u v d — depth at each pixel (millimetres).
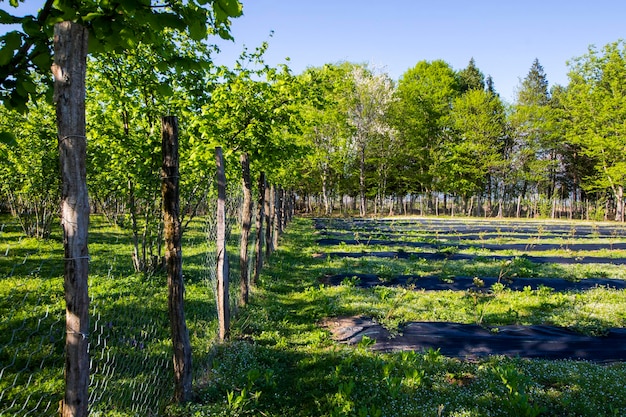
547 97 62344
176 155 4902
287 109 10805
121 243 16031
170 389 5309
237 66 10781
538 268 15617
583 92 41781
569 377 5926
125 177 10406
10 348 6062
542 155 51031
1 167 14477
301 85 10977
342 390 5273
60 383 5250
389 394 5453
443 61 56688
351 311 9617
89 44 3064
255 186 16141
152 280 10320
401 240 24203
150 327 7316
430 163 49000
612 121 40375
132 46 3451
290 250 19141
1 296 8102
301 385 5816
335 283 12992
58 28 2625
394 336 7848
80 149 2764
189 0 3115
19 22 2848
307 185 49281
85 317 2975
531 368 6332
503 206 53281
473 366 6469
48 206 17031
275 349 7176
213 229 10758
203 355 6367
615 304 10547
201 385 5496
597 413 4926
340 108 42750
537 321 9000
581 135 42719
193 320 7984
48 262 12016
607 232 29547
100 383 5188
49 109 12297
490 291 12258
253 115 10469
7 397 4840
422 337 7816
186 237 19891
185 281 10977
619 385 5637
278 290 11664
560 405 5156
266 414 4949
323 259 17219
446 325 8477
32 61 3102
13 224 19469
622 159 39969
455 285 12945
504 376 5629
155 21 3014
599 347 7441
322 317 9336
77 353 2967
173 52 3906
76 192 2797
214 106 9648
